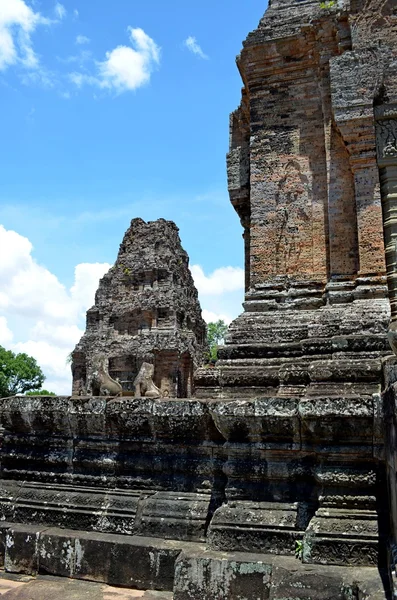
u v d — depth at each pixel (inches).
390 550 228.4
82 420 337.4
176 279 2075.5
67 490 331.9
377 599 209.3
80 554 295.7
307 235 514.0
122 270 2113.7
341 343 420.5
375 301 454.6
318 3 557.9
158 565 280.8
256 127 550.6
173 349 1894.7
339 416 270.7
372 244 473.4
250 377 447.8
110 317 2081.7
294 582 237.8
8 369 2598.4
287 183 529.3
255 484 292.4
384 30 508.7
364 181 485.7
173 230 2154.3
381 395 267.4
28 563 304.7
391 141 326.0
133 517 305.9
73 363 2090.3
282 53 551.2
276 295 504.1
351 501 263.6
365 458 268.2
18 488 343.6
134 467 323.9
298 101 543.5
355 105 487.2
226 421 296.8
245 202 614.2
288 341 464.8
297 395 413.1
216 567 258.4
